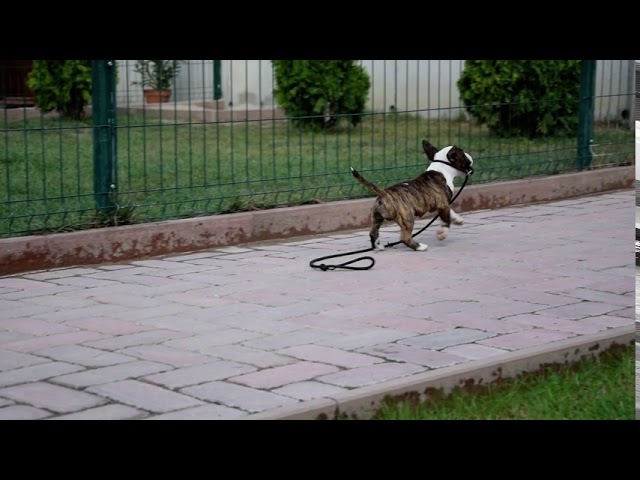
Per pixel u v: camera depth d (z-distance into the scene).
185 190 12.66
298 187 13.02
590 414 6.07
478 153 15.96
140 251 10.37
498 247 10.69
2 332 7.48
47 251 9.79
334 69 18.84
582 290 8.70
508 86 17.30
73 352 6.93
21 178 13.69
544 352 6.75
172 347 7.04
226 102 22.88
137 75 22.34
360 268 9.58
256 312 8.03
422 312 7.96
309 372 6.39
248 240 11.16
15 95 20.62
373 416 5.90
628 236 11.30
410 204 10.41
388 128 18.98
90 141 17.44
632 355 7.16
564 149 15.27
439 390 6.22
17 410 5.76
